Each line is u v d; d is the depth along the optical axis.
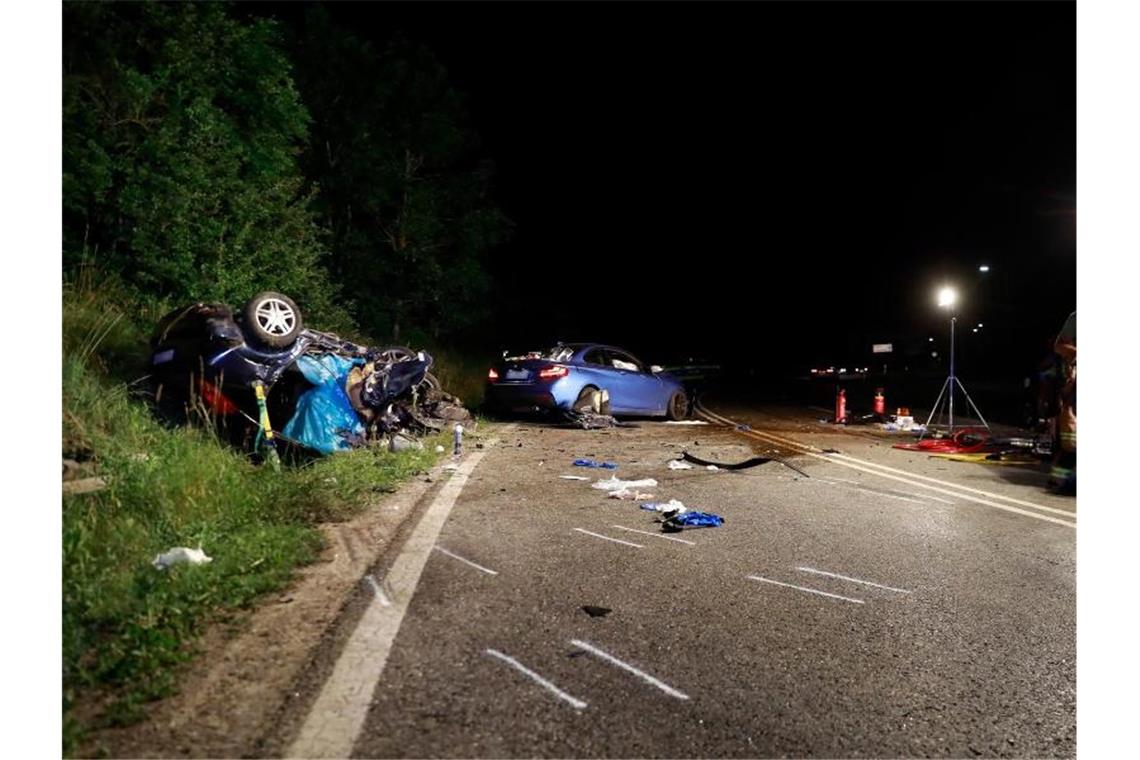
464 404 15.44
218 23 10.57
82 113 8.88
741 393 27.88
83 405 5.17
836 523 5.66
